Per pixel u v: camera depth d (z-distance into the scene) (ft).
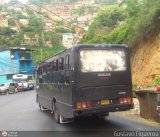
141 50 84.69
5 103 95.55
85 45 41.60
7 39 270.46
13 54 229.66
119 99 42.01
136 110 54.24
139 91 47.29
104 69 41.86
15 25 329.72
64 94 44.37
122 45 43.29
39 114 62.28
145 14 81.97
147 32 82.58
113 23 172.65
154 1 78.38
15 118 57.21
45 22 303.68
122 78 42.45
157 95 43.27
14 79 190.49
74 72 40.78
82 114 40.37
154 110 44.21
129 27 93.81
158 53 76.13
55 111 50.65
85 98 40.68
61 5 398.62
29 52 240.73
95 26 173.78
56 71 49.26
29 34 280.72
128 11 92.94
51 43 269.64
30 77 204.23
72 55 41.16
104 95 41.34
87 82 40.96
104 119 49.32
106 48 42.45
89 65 41.39
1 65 223.10
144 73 79.66
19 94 148.15
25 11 361.92
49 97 55.98
